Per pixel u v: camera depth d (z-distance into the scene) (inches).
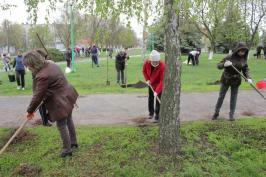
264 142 255.8
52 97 220.2
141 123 321.7
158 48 1690.5
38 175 210.4
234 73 309.4
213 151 239.3
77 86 600.7
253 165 216.1
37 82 213.5
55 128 297.4
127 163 221.0
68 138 231.5
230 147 243.8
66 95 223.5
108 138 265.4
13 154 240.8
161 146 232.1
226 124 301.7
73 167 218.7
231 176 205.5
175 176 203.9
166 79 225.6
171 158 223.9
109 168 214.7
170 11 214.5
